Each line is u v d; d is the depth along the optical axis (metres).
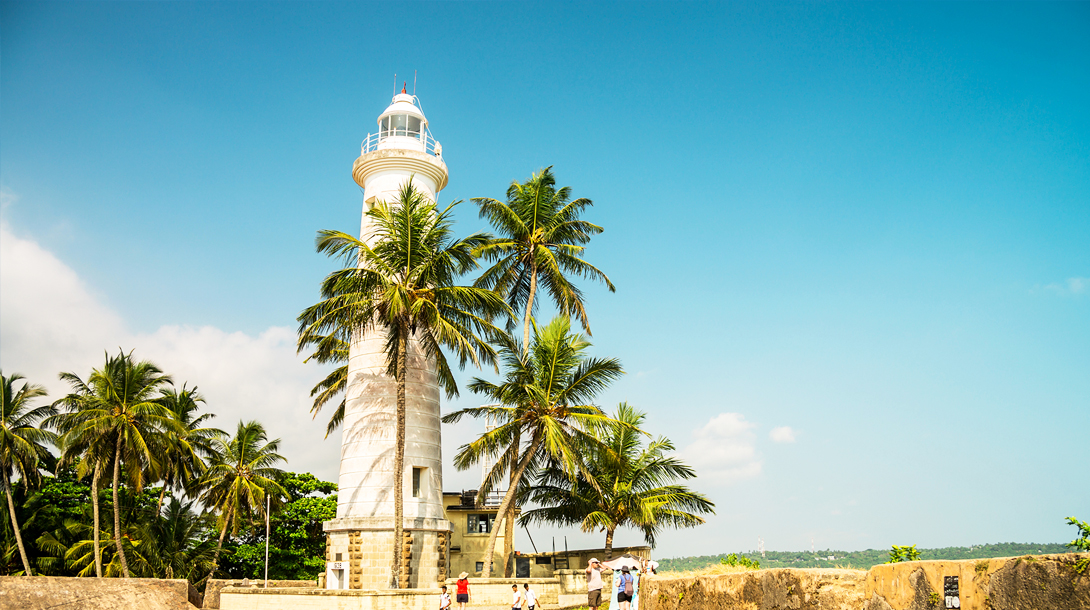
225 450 55.38
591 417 33.75
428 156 43.97
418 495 38.06
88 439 44.53
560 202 42.16
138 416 46.00
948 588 5.90
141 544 49.72
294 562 55.62
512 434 35.88
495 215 41.16
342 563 36.34
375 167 43.69
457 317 34.78
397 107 46.19
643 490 39.47
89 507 53.84
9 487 48.69
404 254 34.62
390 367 34.97
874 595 6.92
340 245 33.97
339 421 44.06
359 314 33.28
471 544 54.19
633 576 19.42
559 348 35.47
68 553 49.53
